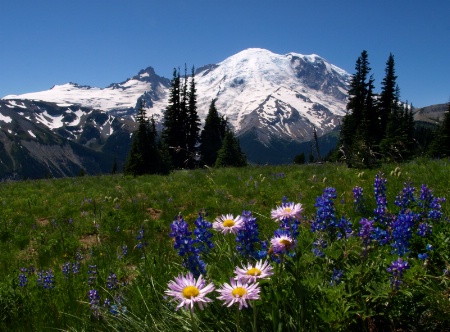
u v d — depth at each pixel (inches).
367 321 130.1
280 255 126.0
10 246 418.9
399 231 145.7
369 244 145.8
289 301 125.6
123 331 142.2
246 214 148.3
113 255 328.5
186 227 138.3
